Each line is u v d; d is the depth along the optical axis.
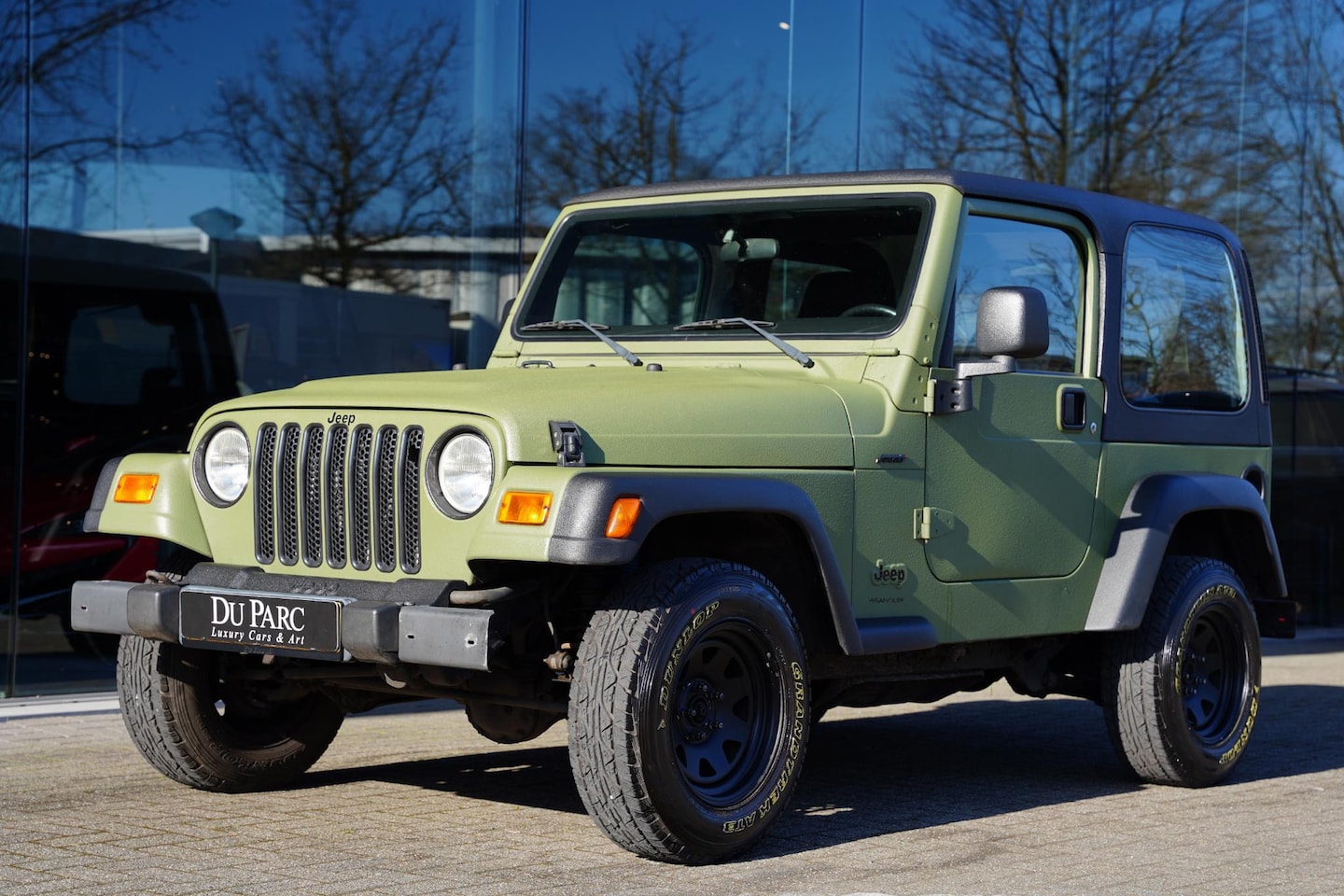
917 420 4.65
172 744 4.82
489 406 3.95
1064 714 7.36
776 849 4.33
